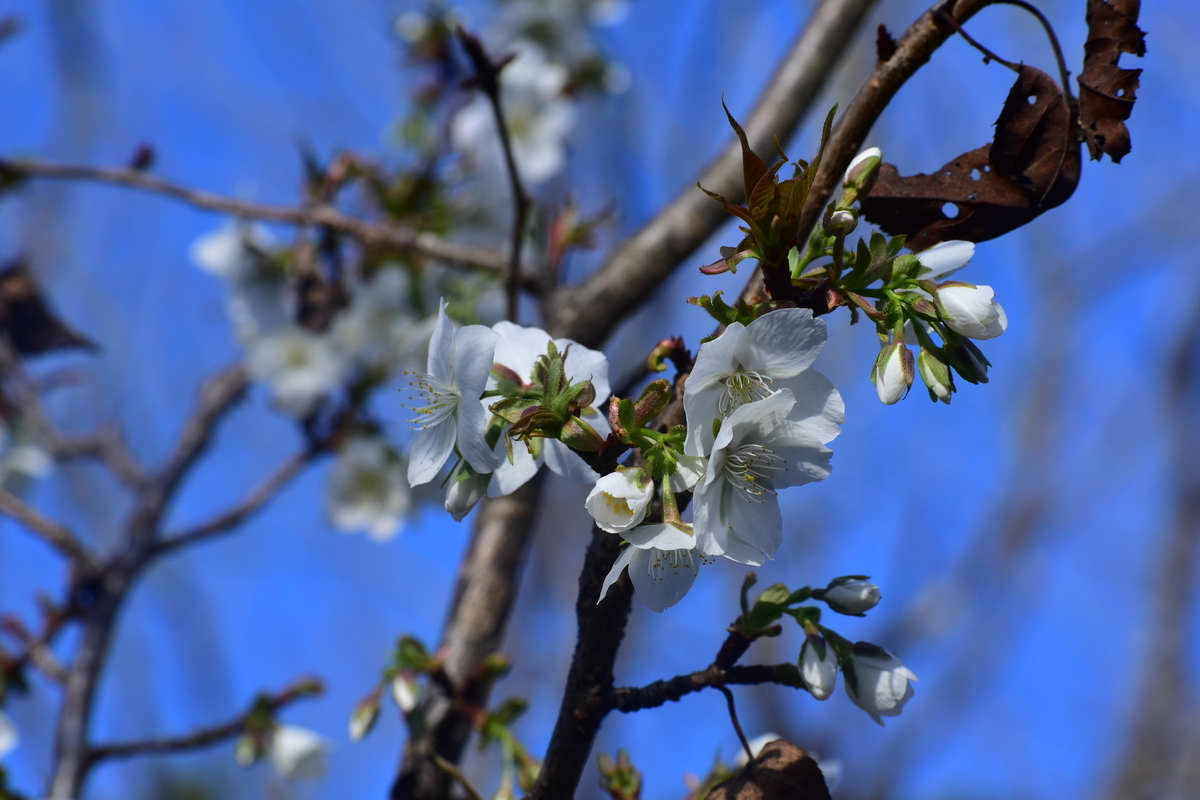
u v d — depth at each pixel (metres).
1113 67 1.03
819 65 1.39
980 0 1.03
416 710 1.15
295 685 1.47
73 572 1.65
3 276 1.84
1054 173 1.03
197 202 1.47
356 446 1.89
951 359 1.02
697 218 1.38
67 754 1.49
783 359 1.01
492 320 1.81
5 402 1.89
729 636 1.03
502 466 1.03
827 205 1.02
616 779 1.10
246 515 1.83
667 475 1.00
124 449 1.89
